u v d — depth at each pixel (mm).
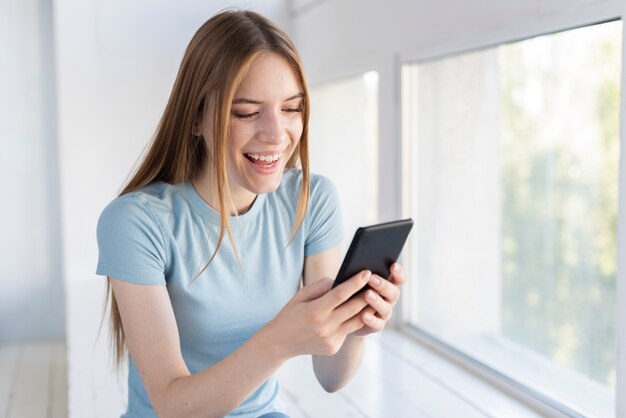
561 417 2188
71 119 4156
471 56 3111
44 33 4449
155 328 1229
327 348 1102
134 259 1243
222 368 1107
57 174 4543
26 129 4477
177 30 4230
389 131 3176
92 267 4242
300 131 1263
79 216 4211
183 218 1313
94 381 2594
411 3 2908
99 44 4148
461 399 2395
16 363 4168
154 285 1252
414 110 3107
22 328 4605
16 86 4441
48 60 4465
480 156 3273
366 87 4238
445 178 3232
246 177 1240
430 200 3211
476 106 3197
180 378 1161
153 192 1329
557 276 3504
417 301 3260
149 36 4211
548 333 3547
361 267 1114
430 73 3086
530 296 3602
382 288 1106
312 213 1461
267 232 1397
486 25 2410
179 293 1328
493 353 3322
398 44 3043
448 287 3311
